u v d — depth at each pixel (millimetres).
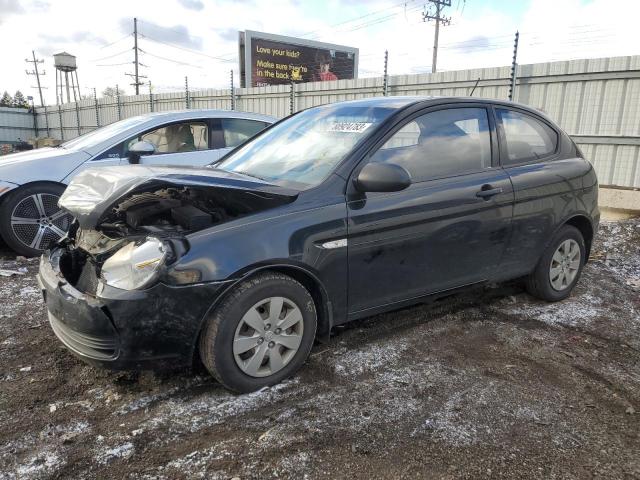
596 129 8266
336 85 12086
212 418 2711
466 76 9742
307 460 2400
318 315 3207
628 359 3521
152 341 2650
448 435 2607
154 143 6203
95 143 5977
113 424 2658
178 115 6457
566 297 4660
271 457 2416
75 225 3682
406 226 3334
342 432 2611
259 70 28156
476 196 3656
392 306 3469
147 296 2588
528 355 3529
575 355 3549
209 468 2338
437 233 3492
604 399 2992
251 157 3887
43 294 3113
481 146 3857
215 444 2506
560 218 4293
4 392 2947
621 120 7980
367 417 2744
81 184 3193
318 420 2707
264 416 2734
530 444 2555
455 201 3547
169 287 2611
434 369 3291
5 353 3426
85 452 2439
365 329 3879
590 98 8273
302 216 2969
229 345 2795
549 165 4246
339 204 3096
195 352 2932
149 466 2350
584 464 2414
